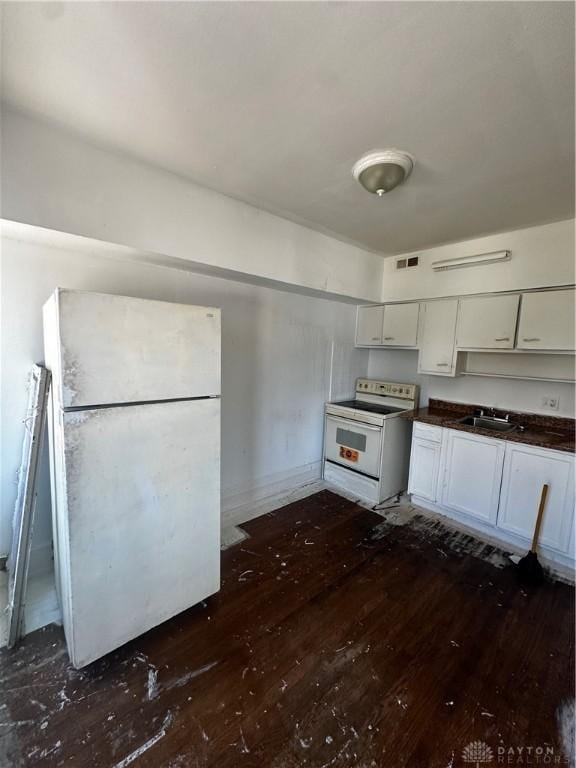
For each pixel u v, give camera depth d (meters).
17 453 1.94
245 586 2.12
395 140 1.56
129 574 1.58
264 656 1.64
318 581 2.18
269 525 2.85
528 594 2.11
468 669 1.60
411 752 1.27
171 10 0.97
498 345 2.74
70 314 1.33
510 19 0.97
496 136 1.51
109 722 1.32
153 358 1.56
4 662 1.54
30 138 1.50
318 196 2.14
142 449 1.56
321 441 3.82
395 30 1.01
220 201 2.15
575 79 1.18
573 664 1.64
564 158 1.66
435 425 2.98
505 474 2.57
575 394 2.68
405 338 3.41
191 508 1.77
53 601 1.89
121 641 1.58
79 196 1.65
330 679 1.53
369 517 3.01
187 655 1.63
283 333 3.23
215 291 2.65
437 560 2.42
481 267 2.80
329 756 1.25
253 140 1.60
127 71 1.20
